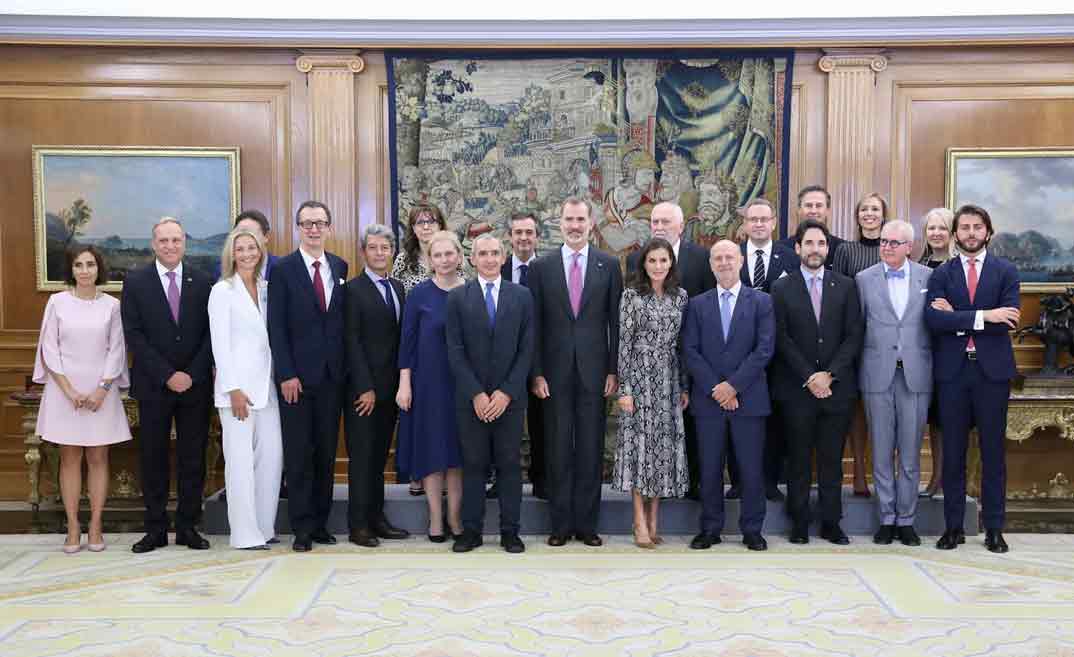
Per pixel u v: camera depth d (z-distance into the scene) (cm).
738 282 510
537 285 510
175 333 503
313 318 501
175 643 361
